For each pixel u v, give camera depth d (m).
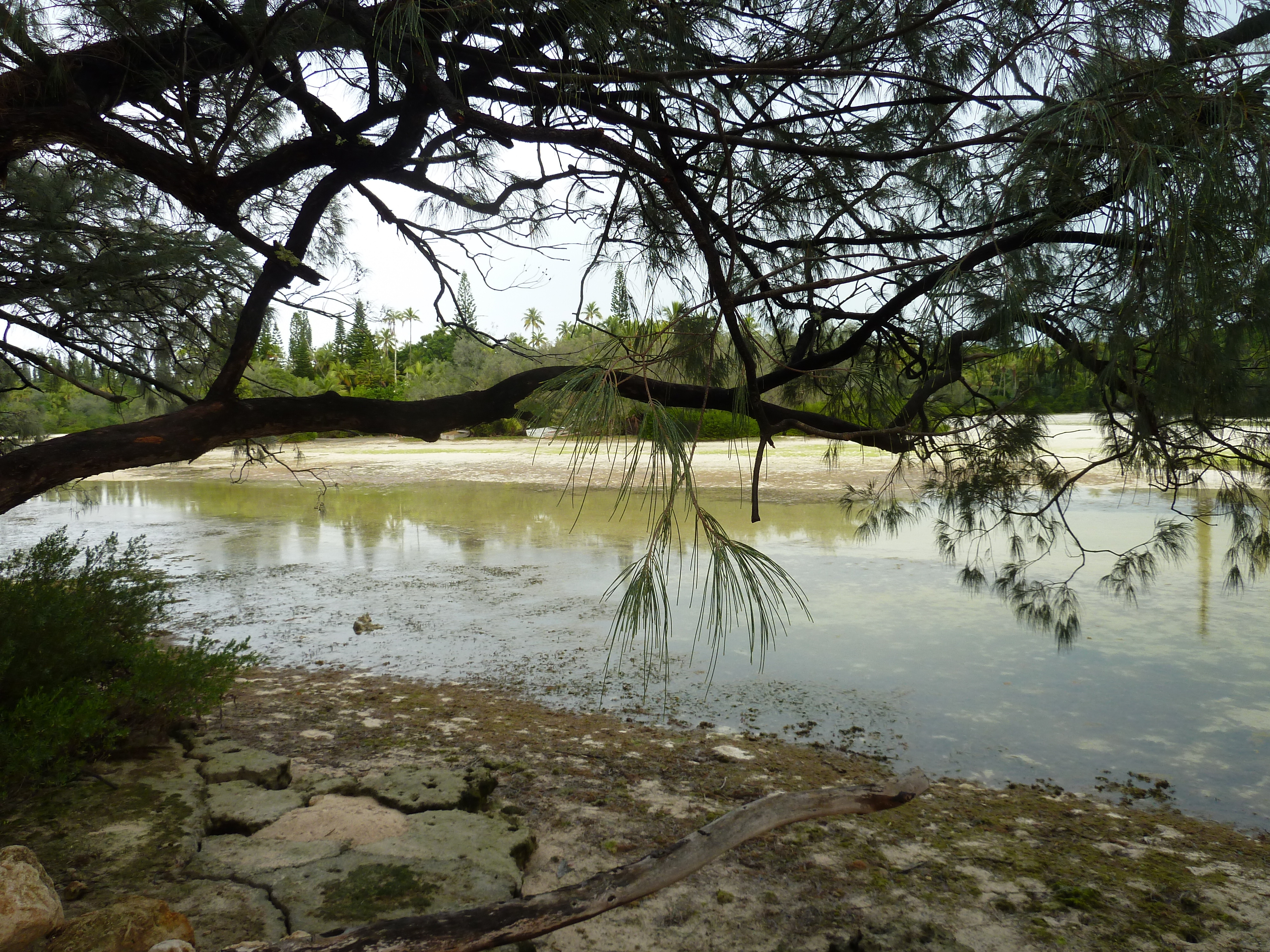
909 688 6.47
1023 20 2.35
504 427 48.50
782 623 8.24
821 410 3.53
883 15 2.85
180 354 5.15
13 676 4.02
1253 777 4.88
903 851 3.93
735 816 1.48
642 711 6.02
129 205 4.10
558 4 2.40
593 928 3.18
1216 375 1.98
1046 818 4.35
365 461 32.62
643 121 2.57
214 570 11.42
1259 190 1.65
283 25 3.07
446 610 9.06
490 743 5.28
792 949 3.05
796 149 2.48
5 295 3.52
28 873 2.45
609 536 13.59
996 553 11.12
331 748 5.09
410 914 2.96
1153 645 7.47
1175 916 3.32
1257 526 3.47
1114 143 1.74
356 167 3.38
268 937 2.75
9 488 2.87
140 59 3.10
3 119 2.73
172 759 4.51
